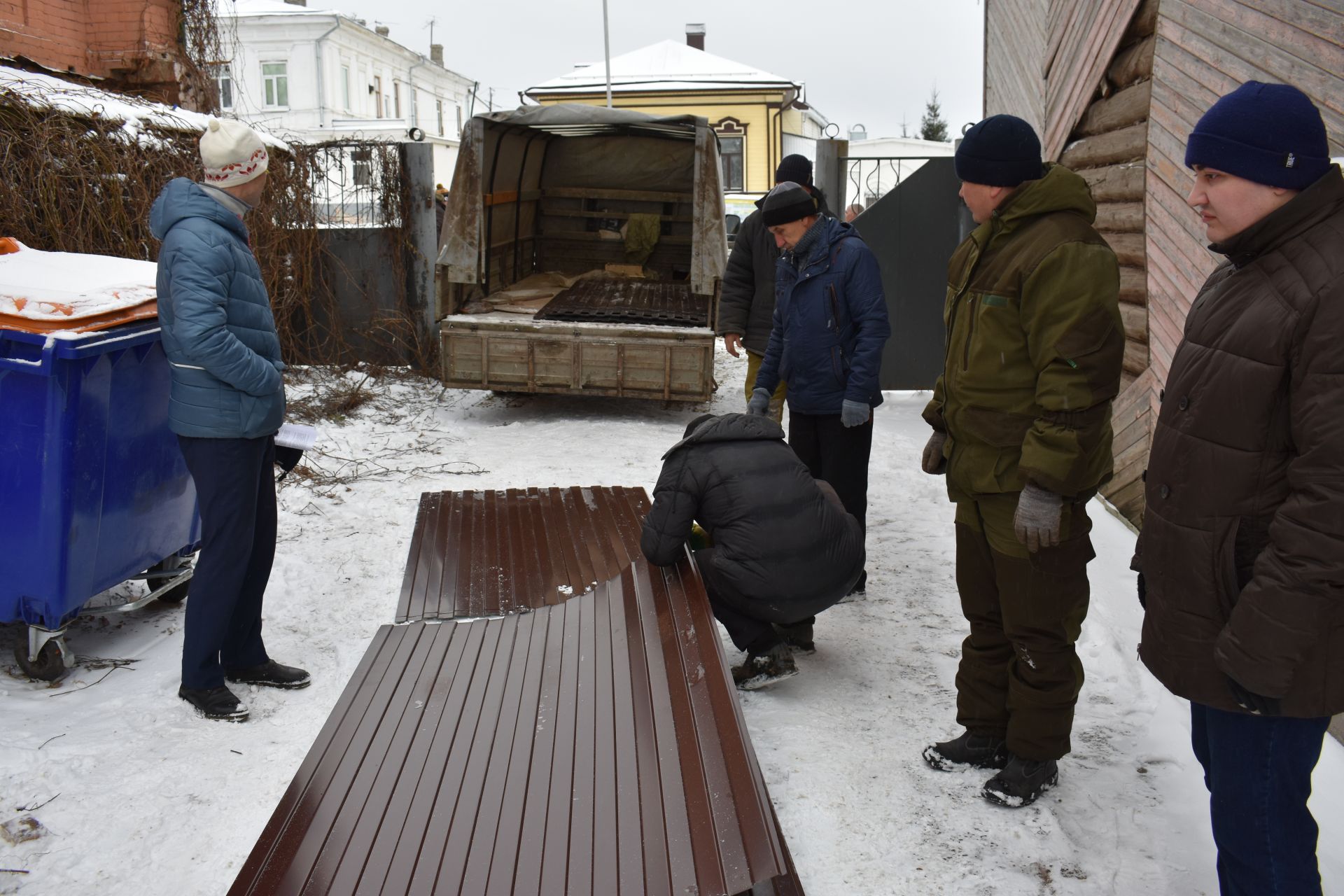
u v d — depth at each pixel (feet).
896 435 27.37
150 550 13.83
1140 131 18.71
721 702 8.93
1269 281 6.68
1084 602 9.77
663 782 8.28
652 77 110.93
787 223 14.28
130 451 12.94
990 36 32.40
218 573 11.71
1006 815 9.93
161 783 10.46
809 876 9.04
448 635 12.21
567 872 7.41
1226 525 6.93
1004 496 9.66
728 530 12.09
